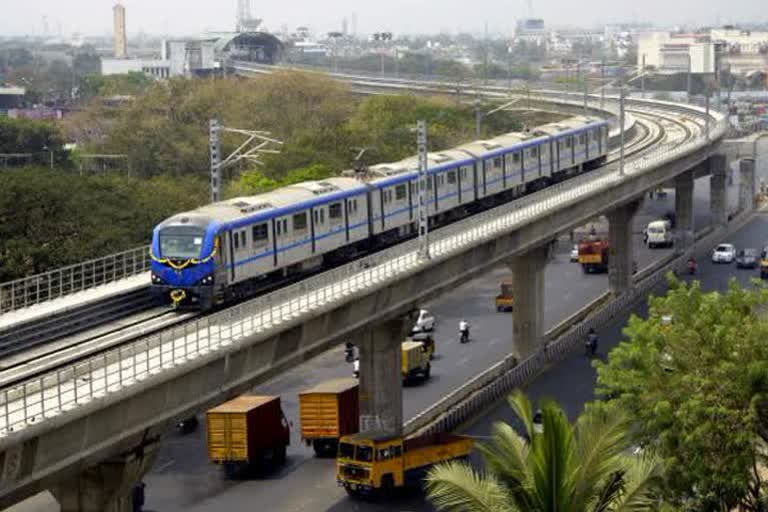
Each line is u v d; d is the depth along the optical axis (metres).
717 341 72.00
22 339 83.81
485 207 151.62
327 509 95.94
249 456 102.62
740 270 187.75
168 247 97.44
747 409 69.94
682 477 70.06
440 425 110.19
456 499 53.91
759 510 72.38
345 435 106.19
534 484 52.00
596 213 153.88
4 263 128.88
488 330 156.12
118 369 72.56
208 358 77.00
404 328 108.69
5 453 61.94
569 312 164.25
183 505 97.44
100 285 100.06
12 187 136.25
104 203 146.75
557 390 124.81
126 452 73.06
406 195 131.12
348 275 102.06
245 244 102.44
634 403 72.81
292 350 90.50
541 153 164.62
